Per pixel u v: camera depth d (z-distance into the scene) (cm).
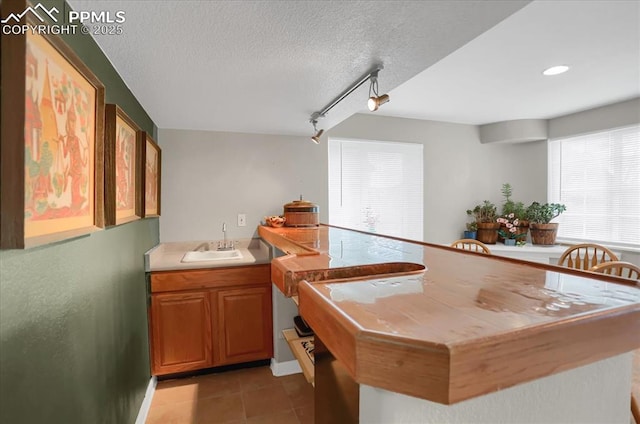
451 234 410
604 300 67
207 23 116
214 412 199
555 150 398
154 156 228
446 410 56
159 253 246
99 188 110
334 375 77
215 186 284
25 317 76
